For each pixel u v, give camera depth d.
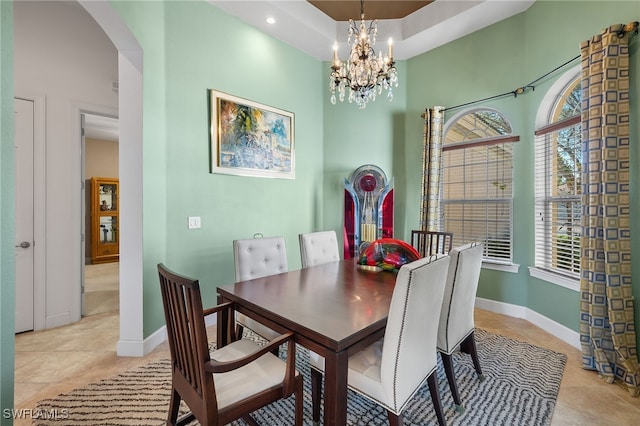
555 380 2.04
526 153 3.14
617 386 1.97
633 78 2.07
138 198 2.36
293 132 3.77
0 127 0.98
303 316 1.42
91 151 6.32
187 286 1.13
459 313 1.80
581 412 1.72
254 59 3.36
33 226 2.84
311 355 1.59
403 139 4.08
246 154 3.27
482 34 3.43
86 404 1.78
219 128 3.03
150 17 2.42
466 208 3.63
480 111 3.53
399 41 3.65
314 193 4.09
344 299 1.67
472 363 2.26
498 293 3.37
